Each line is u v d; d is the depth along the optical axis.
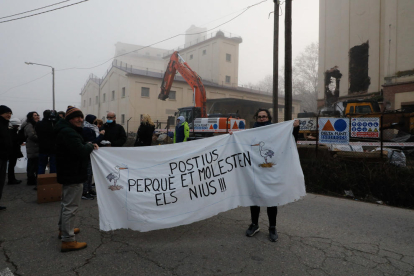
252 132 3.78
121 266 2.78
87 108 39.50
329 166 6.50
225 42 37.59
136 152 3.49
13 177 6.66
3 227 3.85
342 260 3.00
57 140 3.03
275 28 10.39
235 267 2.80
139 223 3.39
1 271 2.65
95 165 3.32
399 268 2.85
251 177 3.69
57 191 5.19
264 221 4.23
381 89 18.92
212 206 3.67
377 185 5.66
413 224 4.18
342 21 21.30
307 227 3.99
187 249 3.20
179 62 17.00
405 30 16.53
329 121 7.34
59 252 3.08
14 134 6.55
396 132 9.52
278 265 2.86
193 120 13.36
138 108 28.36
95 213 4.50
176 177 3.58
